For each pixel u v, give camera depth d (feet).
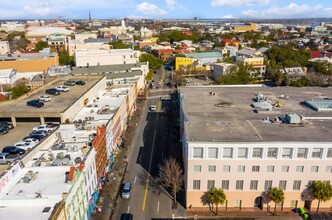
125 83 450.71
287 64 632.79
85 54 593.01
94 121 262.88
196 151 193.88
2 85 485.15
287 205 204.74
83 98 320.91
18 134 269.44
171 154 282.97
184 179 226.17
